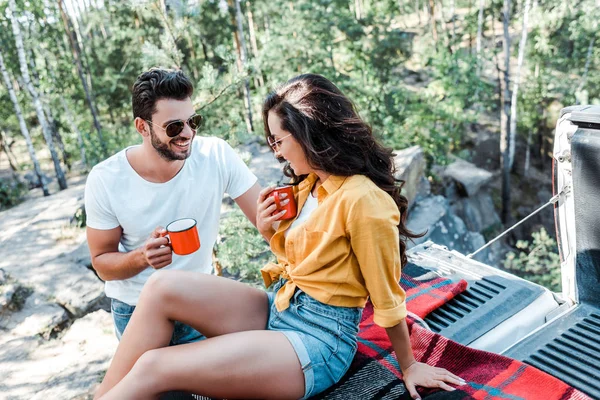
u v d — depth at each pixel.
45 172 23.12
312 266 1.59
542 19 22.00
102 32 27.84
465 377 1.71
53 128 22.77
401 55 22.06
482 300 2.25
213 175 2.24
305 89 1.53
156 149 2.04
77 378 4.83
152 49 4.32
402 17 35.72
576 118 2.06
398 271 1.55
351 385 1.69
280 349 1.53
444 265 2.56
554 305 2.21
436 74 20.09
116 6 22.48
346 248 1.55
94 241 2.17
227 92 4.41
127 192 2.12
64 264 7.50
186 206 2.19
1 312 6.15
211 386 1.47
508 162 20.11
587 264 2.16
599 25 21.00
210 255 2.39
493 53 23.86
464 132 24.56
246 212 2.38
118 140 19.14
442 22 29.75
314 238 1.59
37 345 5.57
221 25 22.17
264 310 1.79
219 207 2.31
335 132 1.50
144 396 1.43
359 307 1.68
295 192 1.78
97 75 24.97
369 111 16.75
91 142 19.61
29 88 17.17
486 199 18.94
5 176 23.81
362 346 1.91
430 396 1.62
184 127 2.01
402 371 1.69
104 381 1.62
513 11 25.39
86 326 5.85
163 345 1.61
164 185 2.14
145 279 2.20
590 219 2.10
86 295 6.61
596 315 2.09
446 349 1.83
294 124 1.50
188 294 1.62
